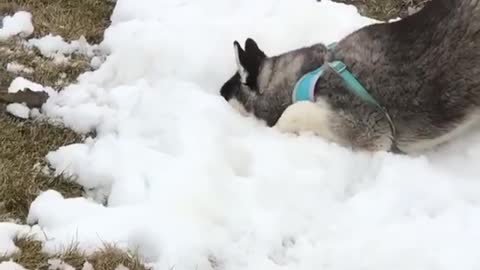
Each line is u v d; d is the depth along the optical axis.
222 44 3.15
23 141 2.87
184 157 2.77
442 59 2.83
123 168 2.78
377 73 2.88
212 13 3.29
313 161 2.82
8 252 2.56
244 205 2.70
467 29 2.82
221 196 2.70
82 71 3.15
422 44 2.86
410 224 2.69
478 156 2.85
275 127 2.95
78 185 2.80
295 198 2.73
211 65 3.11
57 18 3.30
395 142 2.90
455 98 2.83
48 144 2.89
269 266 2.60
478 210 2.71
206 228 2.64
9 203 2.72
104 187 2.79
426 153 2.91
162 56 3.13
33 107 2.98
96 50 3.23
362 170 2.83
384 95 2.87
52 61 3.16
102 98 3.03
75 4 3.38
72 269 2.56
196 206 2.67
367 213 2.71
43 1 3.36
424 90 2.84
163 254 2.58
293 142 2.88
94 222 2.64
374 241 2.64
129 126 2.91
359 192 2.77
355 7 3.40
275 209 2.71
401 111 2.86
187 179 2.71
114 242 2.60
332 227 2.68
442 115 2.85
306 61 2.98
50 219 2.66
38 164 2.82
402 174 2.79
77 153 2.84
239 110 3.02
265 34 3.20
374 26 2.95
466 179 2.81
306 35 3.22
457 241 2.64
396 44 2.89
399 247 2.63
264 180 2.75
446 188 2.76
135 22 3.26
